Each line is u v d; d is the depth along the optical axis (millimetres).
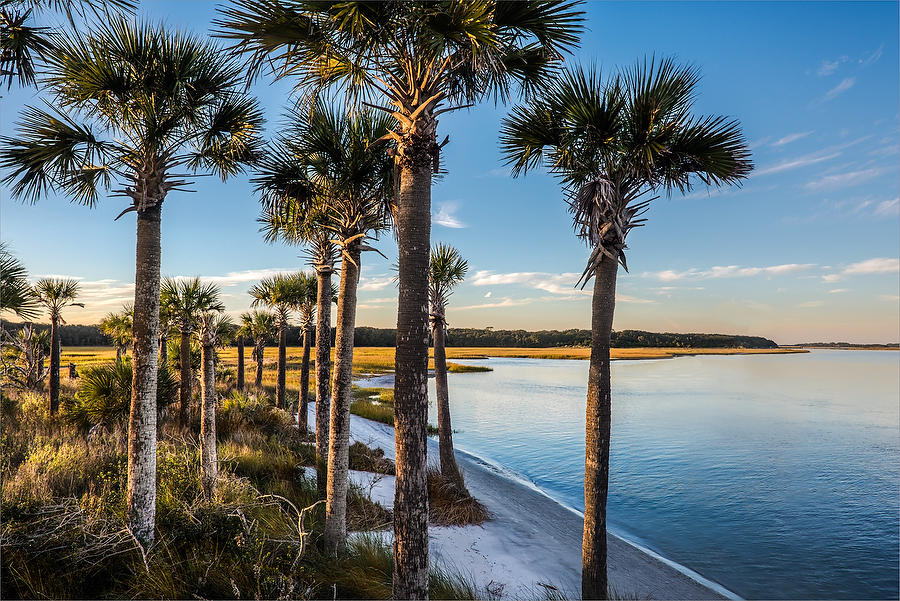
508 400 38312
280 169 7406
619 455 18812
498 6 4566
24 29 5035
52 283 13195
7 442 9375
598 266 6336
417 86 4738
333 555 6438
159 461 8453
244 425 13500
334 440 6742
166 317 8719
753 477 15633
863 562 9414
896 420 27516
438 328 11734
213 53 6098
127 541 5465
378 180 7559
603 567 5980
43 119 5551
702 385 51156
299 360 62938
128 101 5914
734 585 8414
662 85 5840
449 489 10727
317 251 11750
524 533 9500
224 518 6336
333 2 4176
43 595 4621
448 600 5820
